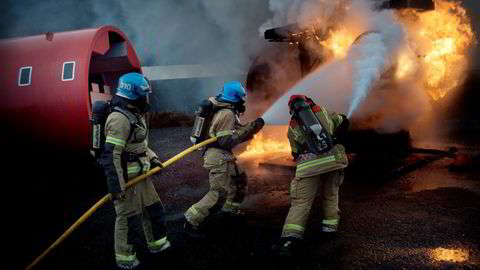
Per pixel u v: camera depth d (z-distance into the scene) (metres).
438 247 3.54
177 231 4.27
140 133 3.34
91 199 5.70
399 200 4.74
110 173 3.10
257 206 4.85
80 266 3.67
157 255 3.69
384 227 4.02
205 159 4.05
